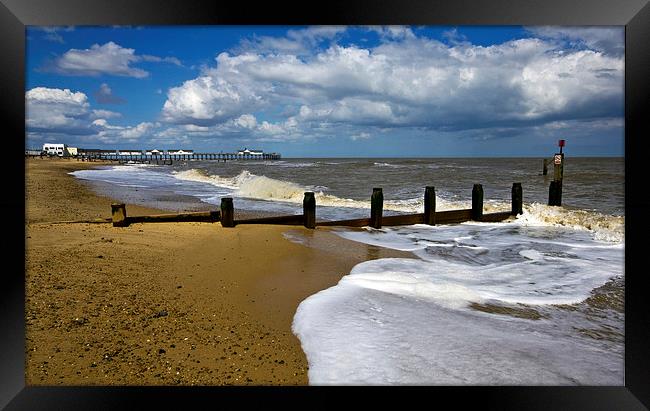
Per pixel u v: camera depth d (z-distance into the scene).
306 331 3.91
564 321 4.34
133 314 4.12
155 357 3.41
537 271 6.28
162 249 6.46
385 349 3.62
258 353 3.53
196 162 75.38
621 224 10.20
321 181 24.41
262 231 8.06
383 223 9.74
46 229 7.21
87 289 4.62
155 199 14.86
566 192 18.45
